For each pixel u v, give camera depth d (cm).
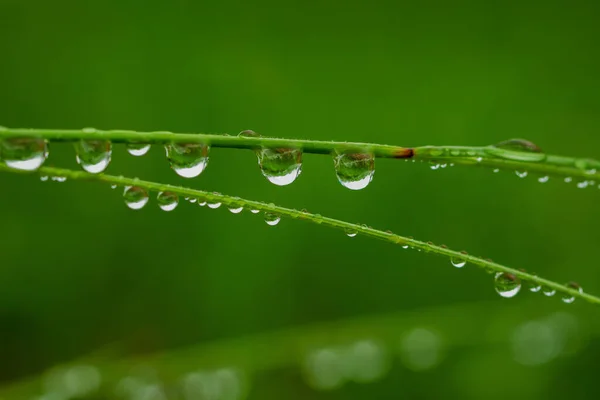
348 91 35
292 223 30
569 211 32
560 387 28
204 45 34
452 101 35
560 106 36
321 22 37
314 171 32
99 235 29
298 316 29
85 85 31
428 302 30
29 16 31
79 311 28
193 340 28
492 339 26
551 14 38
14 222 28
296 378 26
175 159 17
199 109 33
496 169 17
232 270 29
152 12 34
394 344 25
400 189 32
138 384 23
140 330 28
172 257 29
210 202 17
